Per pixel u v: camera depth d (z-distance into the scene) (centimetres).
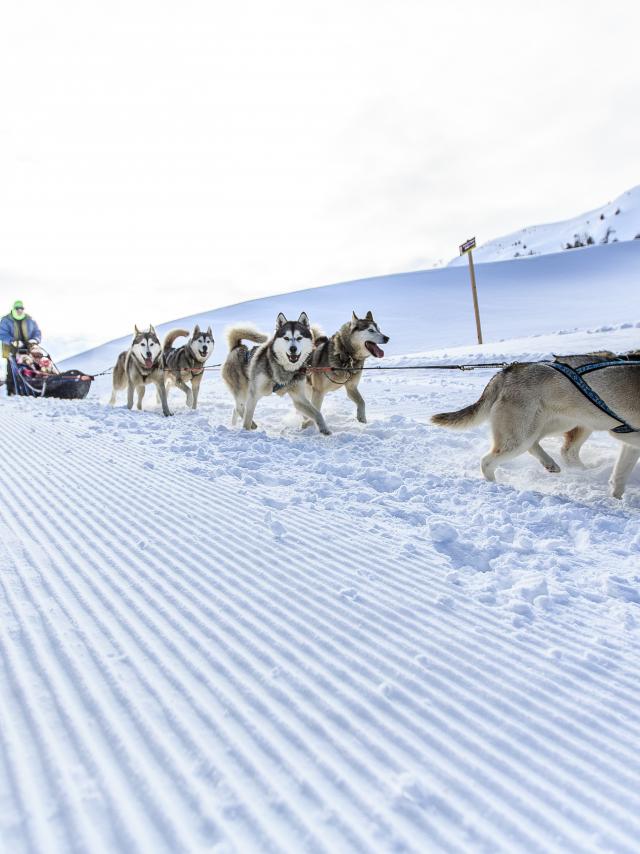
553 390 469
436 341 2466
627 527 382
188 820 138
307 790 151
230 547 320
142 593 261
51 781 147
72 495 413
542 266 4422
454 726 181
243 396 802
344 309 3516
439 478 498
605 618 259
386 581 284
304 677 202
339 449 614
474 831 141
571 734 180
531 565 314
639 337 1228
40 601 246
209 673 201
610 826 145
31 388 1247
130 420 799
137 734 167
